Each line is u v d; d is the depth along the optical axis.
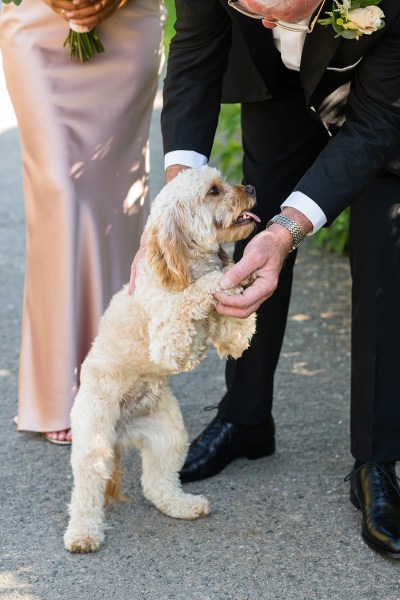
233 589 2.93
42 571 3.05
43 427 4.04
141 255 3.15
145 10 3.88
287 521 3.36
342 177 2.95
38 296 3.97
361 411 3.37
